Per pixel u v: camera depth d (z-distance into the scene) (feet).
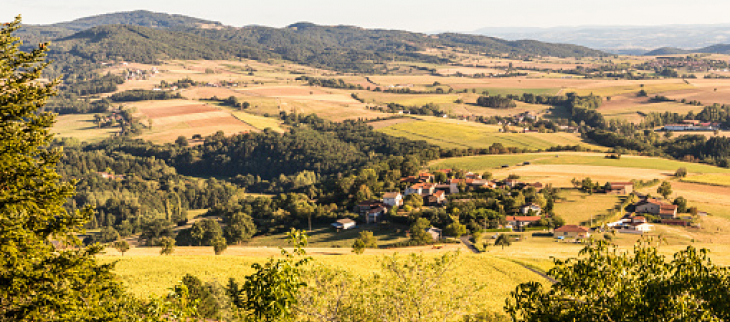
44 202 68.74
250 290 68.90
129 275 243.81
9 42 69.21
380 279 96.89
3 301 63.72
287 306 68.59
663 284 64.59
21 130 69.51
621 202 510.99
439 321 91.97
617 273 67.46
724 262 318.65
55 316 64.03
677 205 486.38
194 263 274.98
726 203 505.66
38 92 71.41
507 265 308.40
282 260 70.08
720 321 59.36
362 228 491.31
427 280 96.58
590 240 73.05
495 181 602.03
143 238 541.75
